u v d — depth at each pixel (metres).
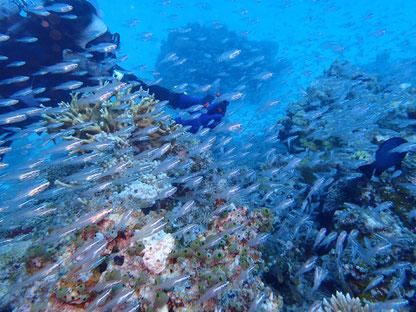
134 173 0.61
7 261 0.45
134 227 0.49
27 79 0.72
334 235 0.62
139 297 0.43
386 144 0.60
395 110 1.07
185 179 0.61
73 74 0.78
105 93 0.63
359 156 0.82
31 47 0.72
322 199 0.81
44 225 0.52
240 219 0.59
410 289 0.52
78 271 0.42
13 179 0.55
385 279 0.54
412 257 0.56
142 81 0.91
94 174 0.53
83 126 0.65
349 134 0.91
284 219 0.79
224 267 0.48
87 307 0.40
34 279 0.38
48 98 0.76
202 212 0.64
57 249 0.45
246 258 0.52
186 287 0.45
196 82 2.89
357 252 0.58
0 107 0.74
